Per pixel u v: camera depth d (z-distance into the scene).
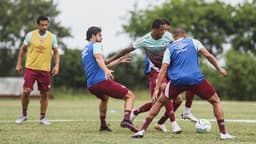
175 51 18.05
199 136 19.14
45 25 25.14
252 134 20.22
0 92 94.19
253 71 96.88
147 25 123.94
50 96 88.44
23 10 129.38
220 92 98.50
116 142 16.58
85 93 107.19
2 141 16.67
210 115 35.41
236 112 39.94
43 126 23.64
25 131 20.73
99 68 20.38
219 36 121.12
